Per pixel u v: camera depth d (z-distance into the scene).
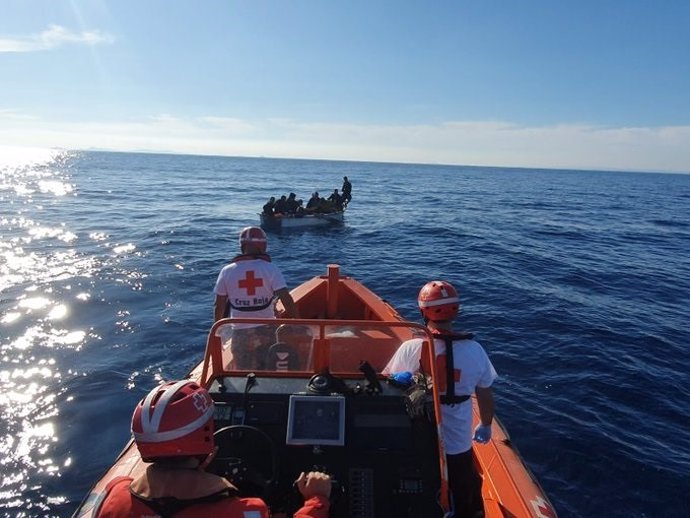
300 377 3.43
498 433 4.84
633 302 13.04
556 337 10.03
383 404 3.17
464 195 55.94
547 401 7.44
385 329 3.83
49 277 13.30
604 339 10.02
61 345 8.95
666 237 26.52
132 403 7.12
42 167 95.00
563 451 6.26
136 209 30.72
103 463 5.82
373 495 2.94
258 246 4.51
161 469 1.85
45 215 25.97
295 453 3.03
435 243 22.00
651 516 5.31
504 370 8.45
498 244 21.95
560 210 40.78
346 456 3.02
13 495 5.30
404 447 3.04
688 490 5.67
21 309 10.68
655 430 6.83
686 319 11.70
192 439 1.84
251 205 36.53
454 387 3.21
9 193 37.88
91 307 11.01
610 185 109.12
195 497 1.77
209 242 19.81
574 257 19.31
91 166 105.75
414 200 46.47
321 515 2.22
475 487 3.41
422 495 2.94
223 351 3.50
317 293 7.62
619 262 18.55
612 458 6.15
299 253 19.14
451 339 3.25
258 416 3.15
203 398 1.93
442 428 3.10
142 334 9.55
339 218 26.48
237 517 1.78
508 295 13.21
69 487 5.44
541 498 4.00
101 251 17.14
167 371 8.12
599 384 8.02
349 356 3.54
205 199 39.81
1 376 7.75
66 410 6.88
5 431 6.35
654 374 8.51
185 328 9.91
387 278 15.22
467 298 12.86
